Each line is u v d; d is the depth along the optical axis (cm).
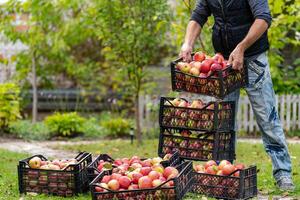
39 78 1592
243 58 670
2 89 1320
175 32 1155
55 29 1491
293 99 1335
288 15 1161
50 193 652
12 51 1617
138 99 1220
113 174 595
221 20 699
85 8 1419
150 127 1316
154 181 583
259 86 695
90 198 638
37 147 1153
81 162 663
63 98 1631
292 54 1473
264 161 938
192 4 992
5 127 1327
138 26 1165
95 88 1609
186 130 681
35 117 1502
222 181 640
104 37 1189
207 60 664
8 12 1433
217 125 662
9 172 813
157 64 1589
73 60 1570
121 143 1203
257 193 678
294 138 1270
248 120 1352
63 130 1298
